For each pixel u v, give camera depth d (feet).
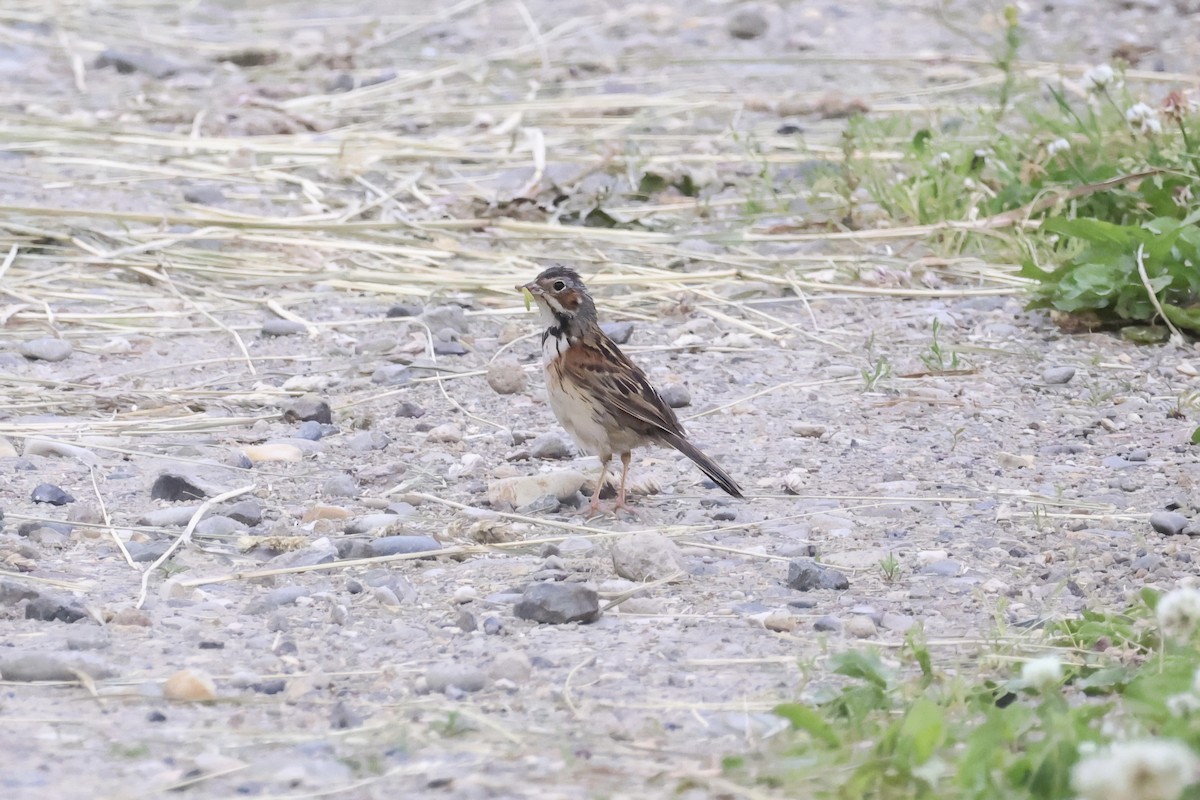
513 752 21.91
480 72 77.00
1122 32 83.35
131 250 50.24
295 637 26.43
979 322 46.50
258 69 77.00
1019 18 86.69
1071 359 43.50
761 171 60.29
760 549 30.89
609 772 21.24
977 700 22.86
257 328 45.34
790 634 26.76
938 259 50.80
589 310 32.76
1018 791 19.97
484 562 30.37
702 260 51.60
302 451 36.47
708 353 44.11
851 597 28.45
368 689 24.29
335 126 66.95
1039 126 56.85
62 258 49.83
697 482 35.14
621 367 32.58
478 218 54.95
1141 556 30.14
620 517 32.91
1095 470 35.53
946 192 54.75
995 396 40.75
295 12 89.51
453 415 39.47
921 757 20.51
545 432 38.14
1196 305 45.47
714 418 39.37
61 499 32.94
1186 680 22.38
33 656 24.41
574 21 86.63
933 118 67.87
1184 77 73.26
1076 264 46.21
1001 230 52.42
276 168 60.23
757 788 20.62
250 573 29.25
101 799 20.12
